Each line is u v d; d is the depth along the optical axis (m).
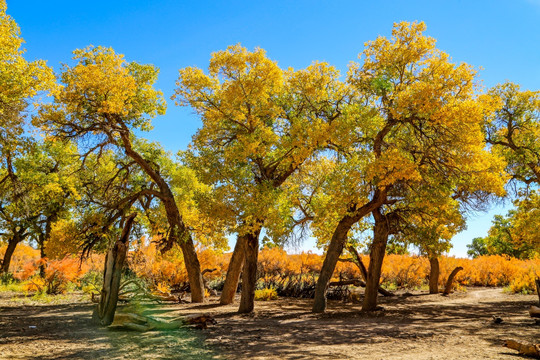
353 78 16.55
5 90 16.11
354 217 16.83
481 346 8.70
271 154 17.12
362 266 21.67
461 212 19.02
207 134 17.69
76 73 18.58
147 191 21.72
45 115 18.64
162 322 11.28
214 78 18.58
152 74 21.78
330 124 15.48
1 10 16.88
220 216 15.38
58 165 31.03
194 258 21.92
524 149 21.50
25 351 8.28
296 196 18.33
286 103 18.48
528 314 14.50
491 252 51.59
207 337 10.08
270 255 31.98
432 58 15.45
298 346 8.95
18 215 27.08
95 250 23.12
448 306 18.30
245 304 16.14
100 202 23.30
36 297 20.47
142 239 24.81
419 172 14.99
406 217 17.56
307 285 25.91
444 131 15.09
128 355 7.94
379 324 12.66
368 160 15.62
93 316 12.12
